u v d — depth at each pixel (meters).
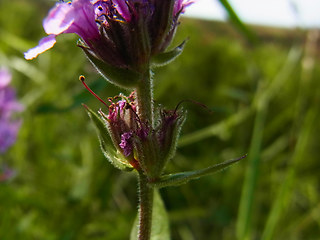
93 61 0.06
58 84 0.16
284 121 0.16
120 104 0.07
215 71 0.21
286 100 0.18
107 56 0.06
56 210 0.12
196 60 0.22
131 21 0.06
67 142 0.15
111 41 0.06
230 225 0.14
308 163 0.16
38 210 0.12
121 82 0.06
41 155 0.14
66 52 0.17
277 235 0.13
